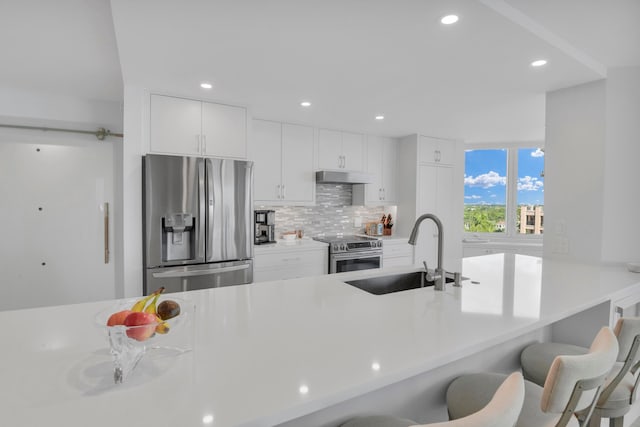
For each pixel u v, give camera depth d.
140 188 2.78
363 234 4.77
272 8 1.59
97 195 3.65
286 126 3.87
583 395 1.03
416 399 1.33
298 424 1.07
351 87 2.69
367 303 1.53
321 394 0.80
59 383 0.84
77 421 0.69
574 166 2.60
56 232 3.57
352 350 1.04
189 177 2.80
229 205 2.99
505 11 1.66
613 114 2.42
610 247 2.44
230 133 3.13
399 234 4.70
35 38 2.18
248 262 3.10
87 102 3.52
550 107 2.76
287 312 1.40
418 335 1.16
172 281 2.77
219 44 1.97
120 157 3.69
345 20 1.70
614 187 2.43
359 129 4.20
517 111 3.37
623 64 2.38
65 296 3.62
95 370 0.91
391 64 2.23
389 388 1.26
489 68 2.28
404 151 4.61
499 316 1.36
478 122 3.82
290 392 0.81
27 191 3.47
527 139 4.71
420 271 2.23
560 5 1.67
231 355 1.00
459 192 4.81
